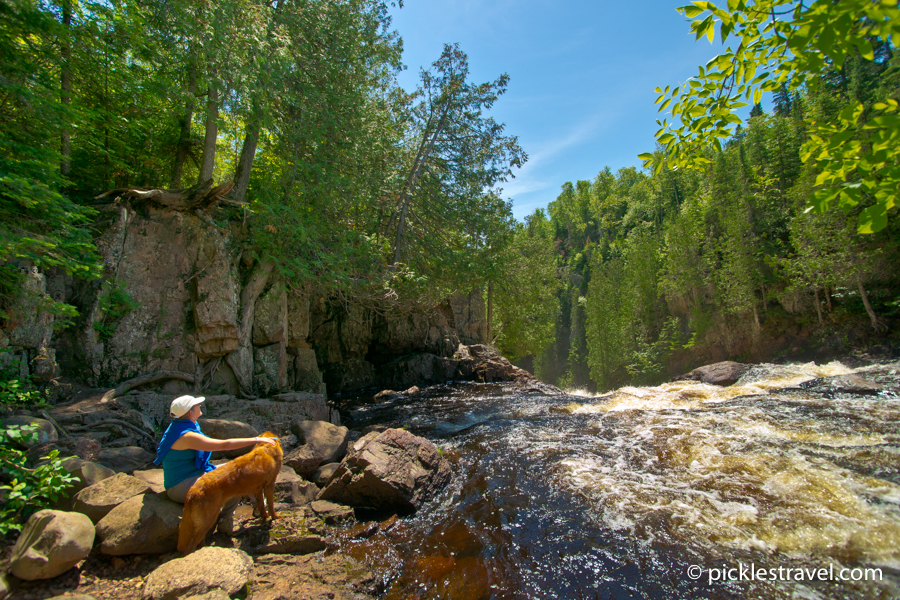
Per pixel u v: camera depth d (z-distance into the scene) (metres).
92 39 9.25
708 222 43.47
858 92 32.12
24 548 3.45
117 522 3.99
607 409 12.31
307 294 16.73
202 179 11.15
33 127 6.89
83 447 5.46
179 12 8.95
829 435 7.71
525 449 8.60
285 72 11.28
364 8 15.05
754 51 3.18
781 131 39.31
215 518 4.33
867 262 28.02
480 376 22.09
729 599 3.88
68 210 6.66
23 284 6.66
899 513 4.88
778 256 36.41
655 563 4.49
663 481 6.49
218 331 10.84
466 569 4.50
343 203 13.85
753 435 8.03
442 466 7.19
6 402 5.66
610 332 45.50
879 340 28.66
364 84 15.32
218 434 6.64
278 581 4.00
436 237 21.41
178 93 10.32
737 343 37.94
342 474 6.11
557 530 5.27
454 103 20.56
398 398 17.50
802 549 4.50
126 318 9.45
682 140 3.97
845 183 2.48
